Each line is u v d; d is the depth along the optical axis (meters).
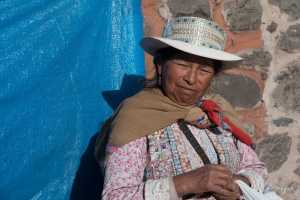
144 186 2.20
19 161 2.65
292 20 3.49
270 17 3.44
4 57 2.64
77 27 2.86
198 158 2.35
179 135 2.37
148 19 3.13
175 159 2.30
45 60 2.75
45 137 2.72
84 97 2.86
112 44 2.97
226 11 3.33
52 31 2.78
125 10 3.02
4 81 2.63
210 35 2.35
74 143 2.81
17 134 2.65
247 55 3.40
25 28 2.71
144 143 2.33
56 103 2.76
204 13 3.26
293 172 3.57
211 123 2.48
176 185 2.19
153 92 2.43
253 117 3.44
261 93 3.45
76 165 2.82
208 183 2.19
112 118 2.50
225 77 3.34
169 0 3.17
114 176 2.23
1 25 2.65
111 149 2.31
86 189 2.85
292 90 3.53
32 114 2.69
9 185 2.62
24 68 2.69
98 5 2.93
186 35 2.34
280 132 3.52
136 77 3.03
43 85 2.73
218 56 2.30
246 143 2.62
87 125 2.86
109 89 2.95
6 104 2.63
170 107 2.38
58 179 2.76
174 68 2.32
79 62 2.85
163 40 2.29
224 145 2.46
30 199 2.68
